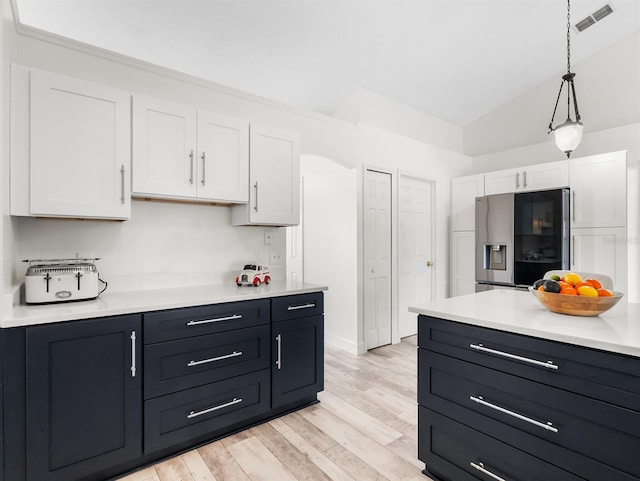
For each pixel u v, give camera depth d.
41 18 2.17
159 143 2.04
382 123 3.85
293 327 2.32
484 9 2.79
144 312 1.74
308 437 2.05
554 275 1.71
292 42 2.68
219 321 1.99
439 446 1.61
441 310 1.61
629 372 1.06
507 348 1.36
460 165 4.66
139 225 2.27
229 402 2.03
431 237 4.38
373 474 1.72
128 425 1.69
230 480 1.68
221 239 2.62
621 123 3.52
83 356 1.57
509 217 3.64
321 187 3.96
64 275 1.77
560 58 3.67
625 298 3.01
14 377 1.42
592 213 3.22
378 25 2.67
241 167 2.37
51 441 1.49
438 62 3.39
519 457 1.32
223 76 3.03
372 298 3.71
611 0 2.92
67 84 1.76
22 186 1.64
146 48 2.56
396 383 2.85
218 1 2.18
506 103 4.41
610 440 1.10
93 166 1.83
